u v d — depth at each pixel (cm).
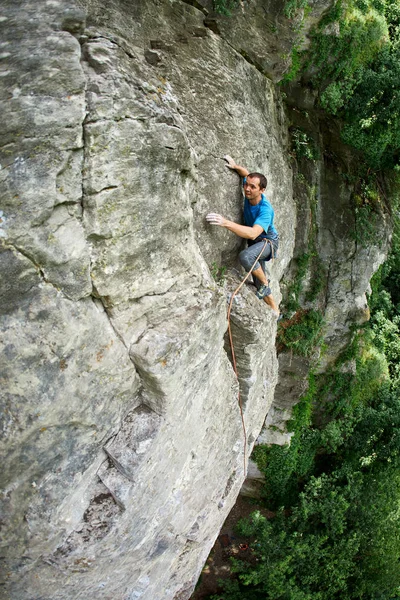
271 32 790
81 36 441
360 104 1019
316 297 1288
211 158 671
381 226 1263
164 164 489
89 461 502
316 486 1371
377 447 1452
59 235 418
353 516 1345
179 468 631
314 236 1237
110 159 436
